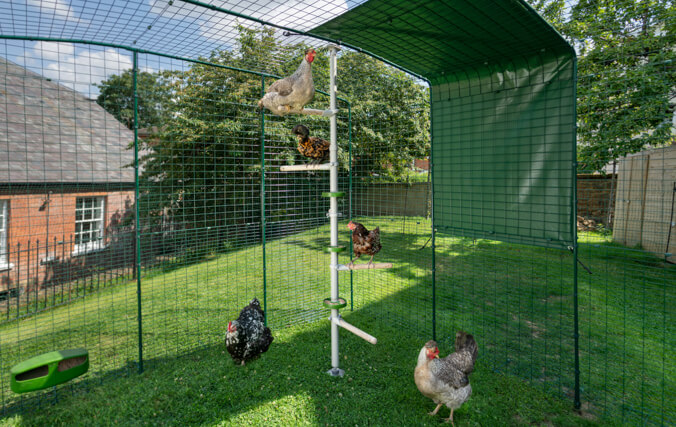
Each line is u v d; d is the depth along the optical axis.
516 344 4.27
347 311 5.47
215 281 7.09
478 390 3.41
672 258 6.85
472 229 4.27
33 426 2.96
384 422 2.96
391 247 9.59
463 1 2.69
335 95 3.63
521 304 5.47
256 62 4.64
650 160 7.61
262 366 3.85
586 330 4.50
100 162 9.34
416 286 6.51
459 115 4.31
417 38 3.40
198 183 9.16
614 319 4.75
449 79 4.37
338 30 3.35
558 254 8.30
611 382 3.42
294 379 3.60
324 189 9.34
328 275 7.29
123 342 4.54
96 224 9.08
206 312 5.48
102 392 3.43
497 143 3.94
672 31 3.39
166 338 4.59
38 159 8.30
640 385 3.34
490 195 4.05
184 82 7.37
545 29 2.99
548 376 3.60
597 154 4.77
